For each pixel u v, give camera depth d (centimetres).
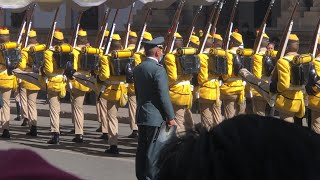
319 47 1011
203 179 195
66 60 1262
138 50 1220
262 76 1155
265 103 1202
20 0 1312
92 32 2108
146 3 1259
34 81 1329
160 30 1930
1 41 1373
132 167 1054
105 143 1309
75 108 1315
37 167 218
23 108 1516
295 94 977
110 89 1154
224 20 1984
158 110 827
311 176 185
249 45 1789
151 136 822
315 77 962
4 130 1373
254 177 189
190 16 1945
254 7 1983
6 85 1363
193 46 1259
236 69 1168
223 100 1193
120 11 2075
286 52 997
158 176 223
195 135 211
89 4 1212
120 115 1688
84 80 1280
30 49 1347
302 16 1692
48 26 2252
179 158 208
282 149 189
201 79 1124
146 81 830
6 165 216
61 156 1150
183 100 1059
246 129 195
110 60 1146
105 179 950
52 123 1291
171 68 1043
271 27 1869
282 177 187
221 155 194
